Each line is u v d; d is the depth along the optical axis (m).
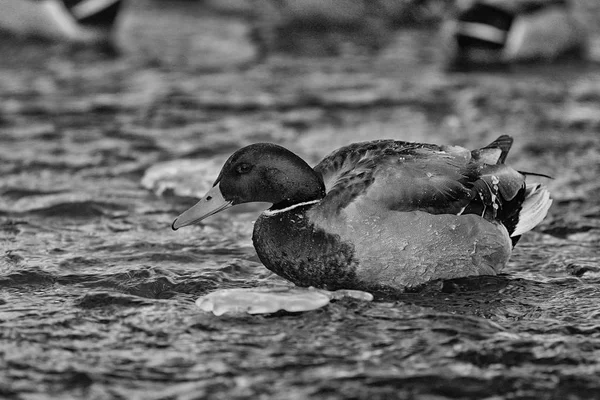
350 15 27.52
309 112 19.34
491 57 24.23
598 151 16.84
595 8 28.05
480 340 9.27
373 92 20.86
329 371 8.68
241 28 27.70
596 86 21.72
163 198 14.20
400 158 10.27
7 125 18.14
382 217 9.87
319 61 23.98
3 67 22.92
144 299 10.28
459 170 10.39
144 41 25.78
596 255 11.93
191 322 9.67
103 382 8.47
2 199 14.08
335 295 10.09
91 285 10.74
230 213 13.56
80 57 24.02
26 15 25.06
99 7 25.19
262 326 9.56
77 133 17.67
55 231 12.72
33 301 10.27
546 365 8.85
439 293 10.34
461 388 8.43
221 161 15.46
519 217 10.95
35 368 8.71
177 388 8.38
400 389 8.39
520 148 16.91
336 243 9.84
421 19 27.77
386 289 10.23
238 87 21.28
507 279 10.95
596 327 9.65
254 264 11.52
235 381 8.50
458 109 19.61
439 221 10.04
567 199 14.26
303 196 10.10
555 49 24.41
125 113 19.09
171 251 11.97
